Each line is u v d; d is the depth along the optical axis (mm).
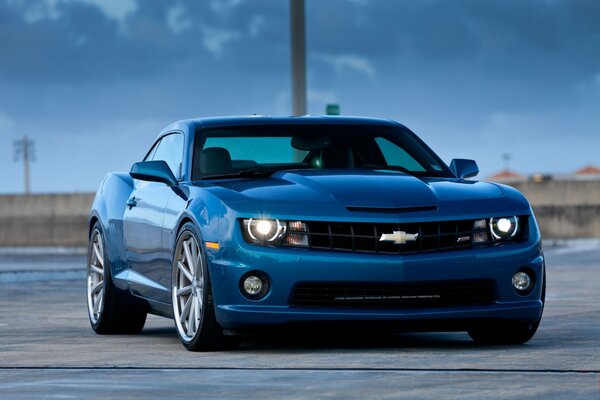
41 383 9445
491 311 11492
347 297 11344
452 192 11891
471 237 11570
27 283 25547
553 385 8781
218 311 11492
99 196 15469
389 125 14078
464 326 11539
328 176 12164
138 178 12984
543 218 54750
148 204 13625
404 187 11852
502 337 12141
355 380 9164
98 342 13297
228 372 9844
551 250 41625
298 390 8688
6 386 9320
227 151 13188
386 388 8703
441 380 9109
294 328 11414
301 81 29109
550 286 23406
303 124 13742
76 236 61969
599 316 15719
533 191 55406
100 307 14750
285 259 11273
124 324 14695
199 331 11734
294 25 29109
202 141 13383
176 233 12445
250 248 11344
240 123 13703
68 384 9344
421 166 13414
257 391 8688
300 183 12000
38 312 17984
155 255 13203
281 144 13375
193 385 9094
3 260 37812
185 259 12312
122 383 9312
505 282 11594
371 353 11156
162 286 13016
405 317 11273
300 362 10430
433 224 11461
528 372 9562
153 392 8766
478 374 9453
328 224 11383
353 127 13789
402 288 11344
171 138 14266
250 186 12039
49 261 36719
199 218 11812
